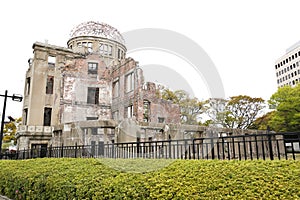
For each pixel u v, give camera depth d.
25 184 5.01
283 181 2.49
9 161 7.68
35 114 20.91
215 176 2.91
